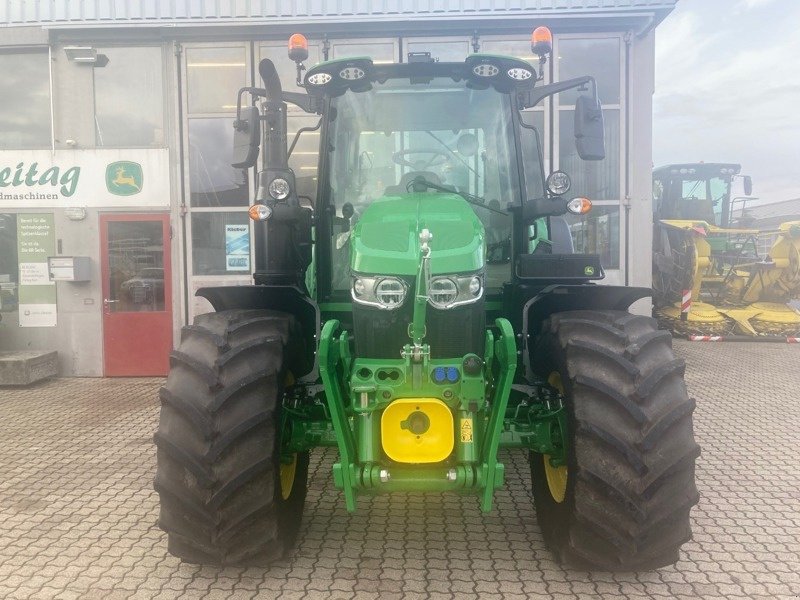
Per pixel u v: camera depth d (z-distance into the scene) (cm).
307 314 373
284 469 353
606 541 295
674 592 303
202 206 844
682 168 1566
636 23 815
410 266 303
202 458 294
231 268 847
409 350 294
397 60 830
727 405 676
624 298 347
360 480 293
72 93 843
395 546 354
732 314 1145
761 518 391
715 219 1569
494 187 389
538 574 321
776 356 966
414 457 292
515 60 371
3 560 342
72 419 640
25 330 848
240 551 306
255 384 305
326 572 324
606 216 844
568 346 311
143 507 416
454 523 385
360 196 389
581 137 370
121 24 817
